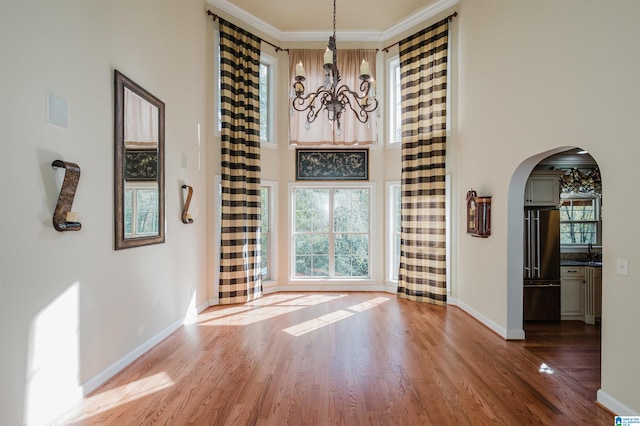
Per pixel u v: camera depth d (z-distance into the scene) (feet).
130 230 10.15
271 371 9.71
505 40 12.44
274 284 19.47
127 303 10.07
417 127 17.60
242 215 17.02
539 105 10.62
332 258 20.07
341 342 11.94
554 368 10.00
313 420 7.39
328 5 17.07
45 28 7.14
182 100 13.64
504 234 12.48
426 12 17.40
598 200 16.97
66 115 7.70
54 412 7.37
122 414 7.59
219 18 16.31
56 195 7.41
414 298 17.51
